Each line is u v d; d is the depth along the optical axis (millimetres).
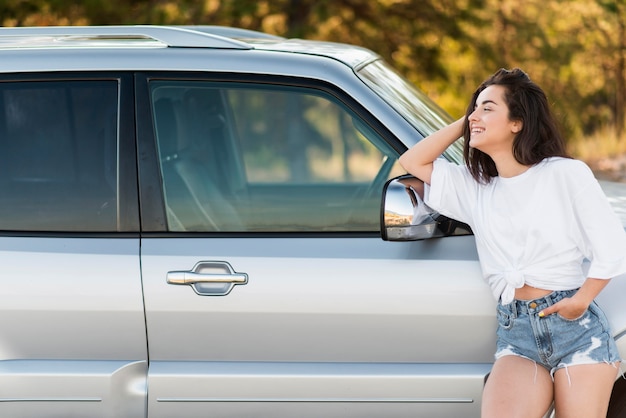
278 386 4848
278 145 12227
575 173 4270
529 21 14547
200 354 4859
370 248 4816
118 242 4859
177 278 4770
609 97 19859
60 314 4836
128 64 4918
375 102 4871
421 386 4812
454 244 4789
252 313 4789
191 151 5516
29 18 13008
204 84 4895
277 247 4840
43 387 4883
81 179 4910
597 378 4320
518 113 4316
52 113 4922
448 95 14102
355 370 4828
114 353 4871
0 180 4934
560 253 4320
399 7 13695
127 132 4887
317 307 4770
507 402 4289
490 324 4770
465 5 13758
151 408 4895
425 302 4750
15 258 4852
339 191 6438
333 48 5586
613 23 18000
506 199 4395
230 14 12852
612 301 4637
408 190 4562
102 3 12820
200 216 4977
